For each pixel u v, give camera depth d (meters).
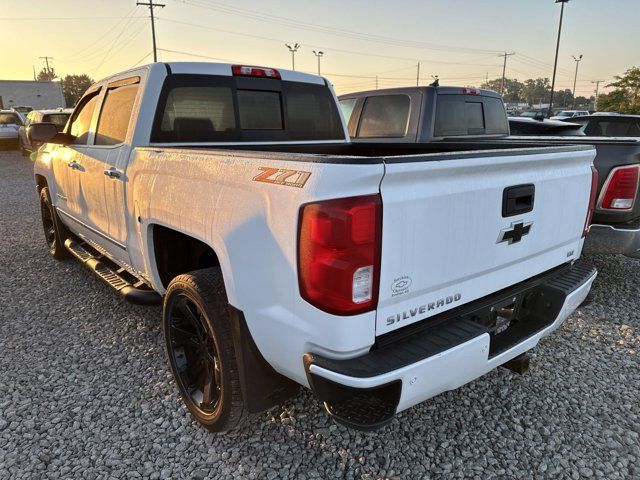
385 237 1.82
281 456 2.49
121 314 4.23
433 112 5.90
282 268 1.95
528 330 2.58
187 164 2.58
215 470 2.40
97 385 3.15
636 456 2.52
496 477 2.37
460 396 3.04
